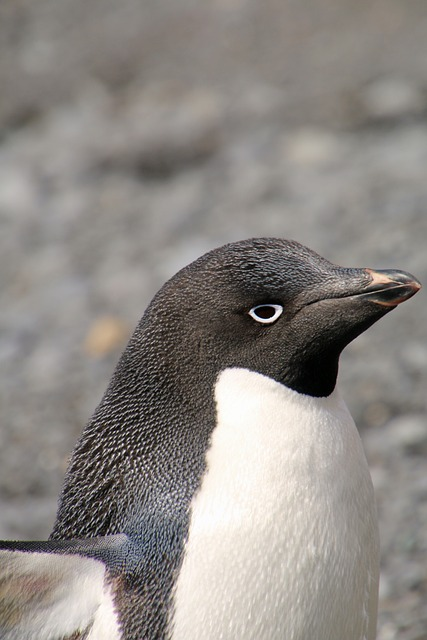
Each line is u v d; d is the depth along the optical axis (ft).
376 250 51.37
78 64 77.92
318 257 20.90
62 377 45.03
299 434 20.04
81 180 64.13
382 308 19.93
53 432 41.29
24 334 49.11
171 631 19.62
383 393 41.16
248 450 19.93
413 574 30.83
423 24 76.64
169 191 61.87
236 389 20.30
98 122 70.08
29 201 62.39
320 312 20.07
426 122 64.64
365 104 67.10
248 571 19.49
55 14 85.66
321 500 19.92
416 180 58.03
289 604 19.66
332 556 19.95
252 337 20.35
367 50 74.23
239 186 60.29
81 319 49.80
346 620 20.58
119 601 19.86
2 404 43.42
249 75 73.56
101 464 21.24
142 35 81.20
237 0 84.58
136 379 21.15
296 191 58.90
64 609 20.21
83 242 57.52
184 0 85.87
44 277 54.49
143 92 73.20
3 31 83.76
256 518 19.61
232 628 19.51
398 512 33.99
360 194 57.16
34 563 19.58
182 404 20.57
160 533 19.98
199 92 72.23
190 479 20.13
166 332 20.80
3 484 38.75
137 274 53.16
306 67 73.41
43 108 73.05
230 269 20.57
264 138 65.21
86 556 19.98
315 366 20.36
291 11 81.46
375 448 37.93
